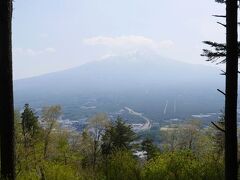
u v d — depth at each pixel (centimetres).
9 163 844
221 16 983
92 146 4772
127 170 1195
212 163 1248
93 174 1265
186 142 4200
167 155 1245
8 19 822
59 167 1213
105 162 1227
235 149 991
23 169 1233
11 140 844
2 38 821
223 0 980
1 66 824
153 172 1203
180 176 1197
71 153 4153
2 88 828
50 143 4247
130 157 1224
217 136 3650
